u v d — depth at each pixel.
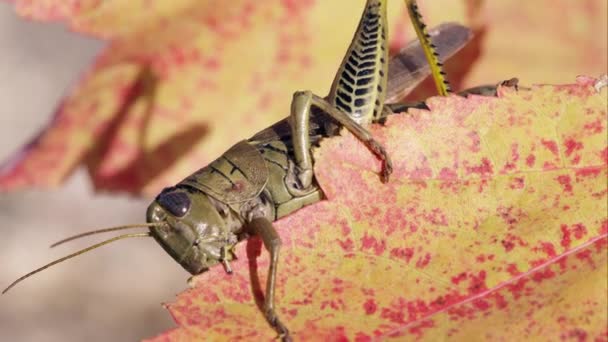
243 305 0.18
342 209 0.18
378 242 0.18
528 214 0.18
